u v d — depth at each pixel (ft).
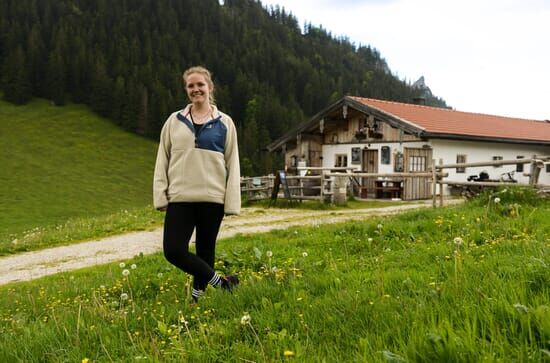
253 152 271.28
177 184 12.87
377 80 517.55
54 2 390.21
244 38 440.45
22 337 10.47
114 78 325.83
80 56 316.81
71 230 43.80
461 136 70.38
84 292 17.89
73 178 201.16
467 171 74.54
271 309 10.51
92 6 417.90
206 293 13.10
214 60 385.29
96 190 188.34
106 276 20.75
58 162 221.46
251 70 397.39
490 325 7.41
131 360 8.36
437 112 89.40
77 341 9.54
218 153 13.11
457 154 72.95
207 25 444.55
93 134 269.44
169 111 293.84
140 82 316.19
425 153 69.67
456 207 30.27
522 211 23.63
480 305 8.36
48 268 28.48
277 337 8.67
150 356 8.23
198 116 13.41
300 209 53.11
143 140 278.05
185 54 395.55
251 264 19.16
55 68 302.86
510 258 12.50
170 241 12.64
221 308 11.43
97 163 230.07
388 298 9.87
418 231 22.63
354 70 520.01
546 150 89.20
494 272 10.73
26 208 150.20
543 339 6.88
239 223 41.70
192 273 12.89
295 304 10.75
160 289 16.33
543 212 23.00
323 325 9.11
